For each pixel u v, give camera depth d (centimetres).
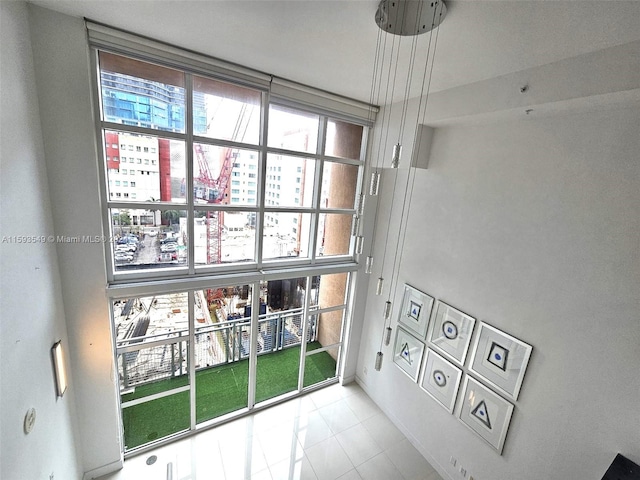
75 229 245
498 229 279
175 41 249
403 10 176
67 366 255
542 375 246
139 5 197
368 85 316
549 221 242
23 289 181
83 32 221
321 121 370
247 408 406
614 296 206
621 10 151
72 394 266
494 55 219
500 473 278
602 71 190
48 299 220
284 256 389
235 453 348
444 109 300
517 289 265
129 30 236
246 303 379
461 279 314
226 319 381
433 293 346
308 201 391
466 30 190
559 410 236
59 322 240
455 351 319
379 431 394
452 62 239
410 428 380
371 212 423
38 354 199
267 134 331
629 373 199
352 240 438
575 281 227
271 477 322
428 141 340
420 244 361
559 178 235
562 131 233
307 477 325
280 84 321
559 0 151
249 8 192
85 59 225
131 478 308
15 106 178
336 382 485
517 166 263
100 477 306
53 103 220
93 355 275
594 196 216
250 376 394
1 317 154
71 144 231
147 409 377
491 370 284
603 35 175
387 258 412
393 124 368
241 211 339
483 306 293
